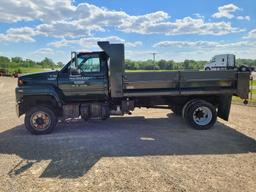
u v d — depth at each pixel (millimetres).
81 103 7926
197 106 7781
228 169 4762
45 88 7543
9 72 52344
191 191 3926
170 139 6855
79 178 4461
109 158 5434
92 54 7789
